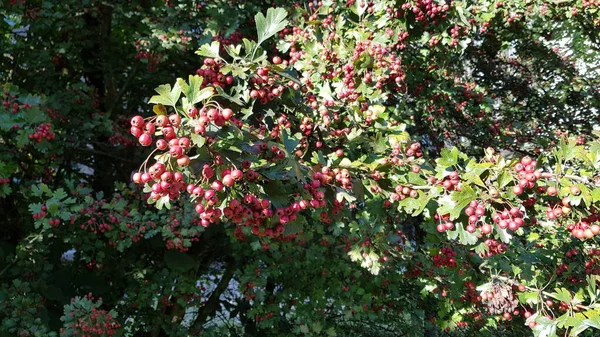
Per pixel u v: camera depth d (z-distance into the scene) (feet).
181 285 18.52
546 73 27.25
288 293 18.20
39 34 20.11
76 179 21.34
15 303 13.58
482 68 26.37
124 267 19.19
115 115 22.27
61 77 22.80
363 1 11.76
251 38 18.06
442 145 21.36
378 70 9.62
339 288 17.71
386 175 7.38
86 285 17.67
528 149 22.18
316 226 16.22
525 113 25.98
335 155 7.84
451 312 15.16
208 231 19.25
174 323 19.10
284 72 7.54
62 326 16.71
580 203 6.42
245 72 7.24
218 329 19.25
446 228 6.83
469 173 6.35
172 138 4.87
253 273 17.46
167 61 22.15
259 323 19.03
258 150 5.65
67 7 18.69
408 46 13.67
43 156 17.16
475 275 12.72
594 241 11.19
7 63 19.57
